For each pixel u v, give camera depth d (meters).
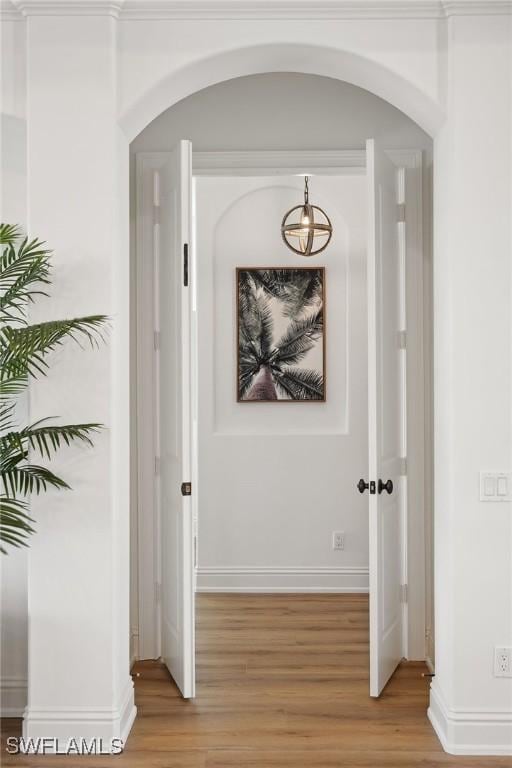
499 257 2.94
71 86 2.95
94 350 2.95
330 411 5.27
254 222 5.27
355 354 5.21
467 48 2.93
